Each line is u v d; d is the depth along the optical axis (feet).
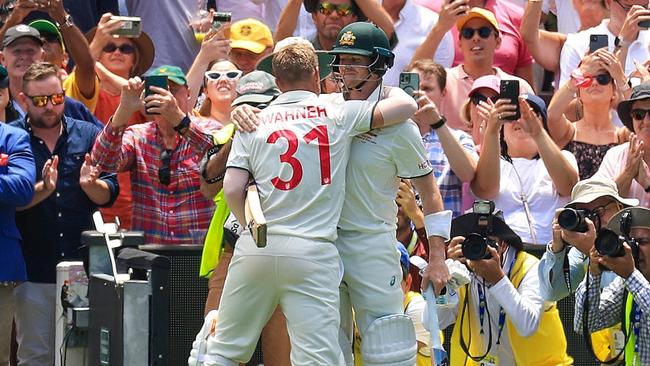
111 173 106.73
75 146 107.96
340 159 77.82
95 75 118.21
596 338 89.25
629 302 82.02
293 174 77.10
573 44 130.93
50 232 106.32
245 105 79.92
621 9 128.98
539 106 110.63
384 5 128.06
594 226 82.53
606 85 116.16
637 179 107.55
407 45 128.16
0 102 106.42
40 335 106.11
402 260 90.17
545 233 108.06
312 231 77.00
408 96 79.46
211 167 89.40
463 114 117.50
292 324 77.00
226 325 78.79
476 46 122.11
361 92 80.12
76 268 95.91
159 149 106.11
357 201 79.36
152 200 105.81
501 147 110.73
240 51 123.85
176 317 96.68
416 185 81.10
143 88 103.91
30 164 101.91
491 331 89.92
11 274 100.94
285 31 126.21
